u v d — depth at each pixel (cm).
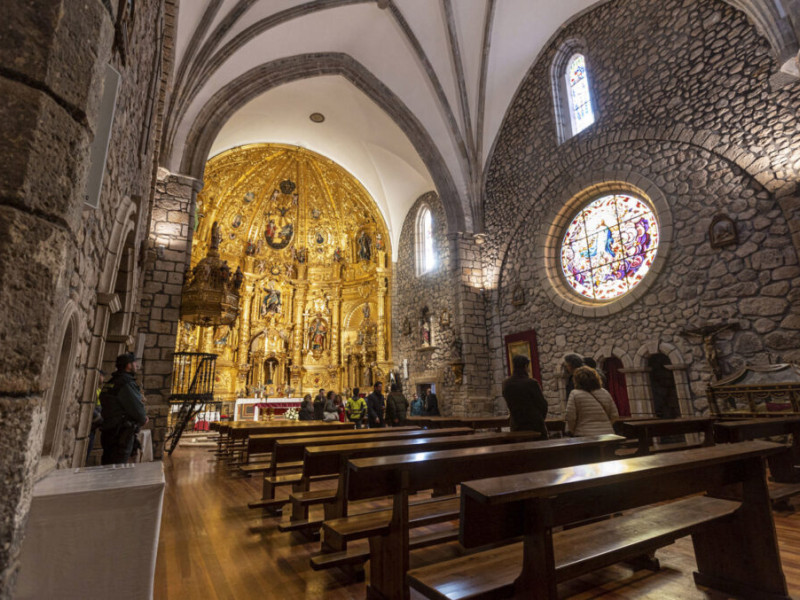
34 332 113
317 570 252
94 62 137
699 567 246
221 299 1074
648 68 911
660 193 850
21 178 111
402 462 228
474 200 1380
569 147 1077
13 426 106
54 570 154
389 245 1895
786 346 653
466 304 1298
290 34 1178
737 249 729
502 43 1236
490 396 1261
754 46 739
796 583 240
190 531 366
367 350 1884
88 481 180
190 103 1041
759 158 713
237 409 1648
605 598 225
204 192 1808
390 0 1147
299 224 2097
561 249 1107
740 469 241
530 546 168
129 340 572
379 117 1512
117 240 399
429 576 181
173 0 750
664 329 822
